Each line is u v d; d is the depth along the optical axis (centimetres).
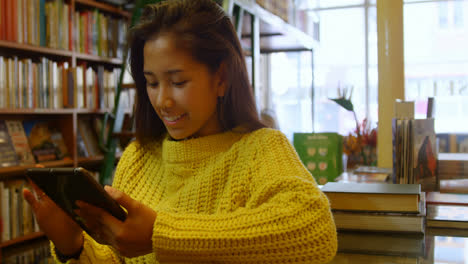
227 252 64
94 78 355
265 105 584
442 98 555
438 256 83
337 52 594
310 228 64
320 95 597
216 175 79
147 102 93
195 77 74
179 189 83
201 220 67
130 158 93
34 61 319
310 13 486
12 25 285
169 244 65
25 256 284
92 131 368
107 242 71
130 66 89
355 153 228
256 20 336
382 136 201
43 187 70
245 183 75
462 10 550
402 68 197
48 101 314
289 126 601
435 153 145
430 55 562
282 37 430
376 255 84
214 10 78
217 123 83
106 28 363
